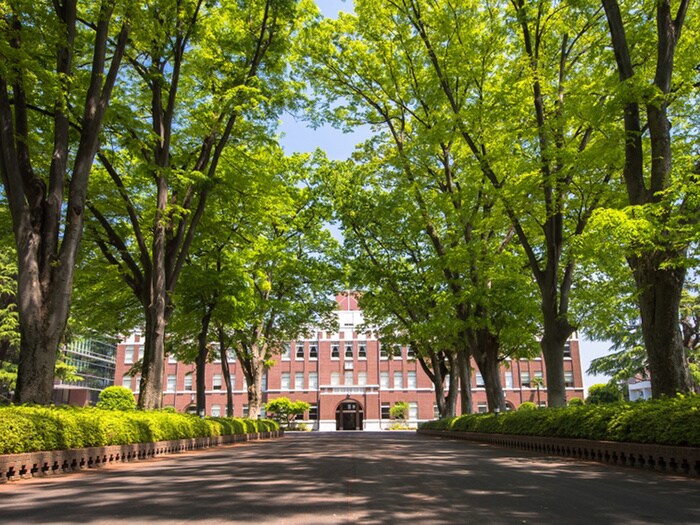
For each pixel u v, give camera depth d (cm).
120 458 1291
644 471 1015
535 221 1850
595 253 1460
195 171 1780
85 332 3362
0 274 3578
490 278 2202
